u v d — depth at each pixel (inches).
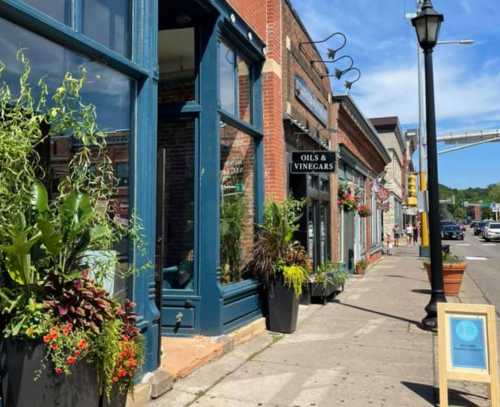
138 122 217.9
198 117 302.2
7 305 133.7
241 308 319.6
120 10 216.4
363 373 251.1
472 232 3484.3
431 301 360.2
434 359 277.7
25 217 139.5
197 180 299.4
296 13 455.8
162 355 253.9
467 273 814.5
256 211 366.3
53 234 134.5
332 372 251.9
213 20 303.0
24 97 156.3
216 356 266.8
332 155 427.5
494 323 203.2
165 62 315.3
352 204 674.8
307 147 506.0
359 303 470.6
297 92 455.8
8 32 164.1
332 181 612.1
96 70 200.4
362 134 830.5
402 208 2165.4
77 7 188.4
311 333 340.8
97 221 159.0
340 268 585.3
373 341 318.7
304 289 453.4
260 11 380.8
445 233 2367.1
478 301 509.0
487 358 201.8
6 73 163.2
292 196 442.9
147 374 210.8
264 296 353.1
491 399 199.8
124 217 211.8
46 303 135.0
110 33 209.6
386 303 471.5
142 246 198.7
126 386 156.0
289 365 262.8
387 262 992.2
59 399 133.2
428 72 373.1
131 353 154.6
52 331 130.7
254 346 298.8
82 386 137.9
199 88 303.7
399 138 1863.9
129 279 209.3
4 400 133.4
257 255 342.3
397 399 216.1
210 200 296.2
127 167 215.9
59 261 143.1
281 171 398.6
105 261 162.6
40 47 175.6
